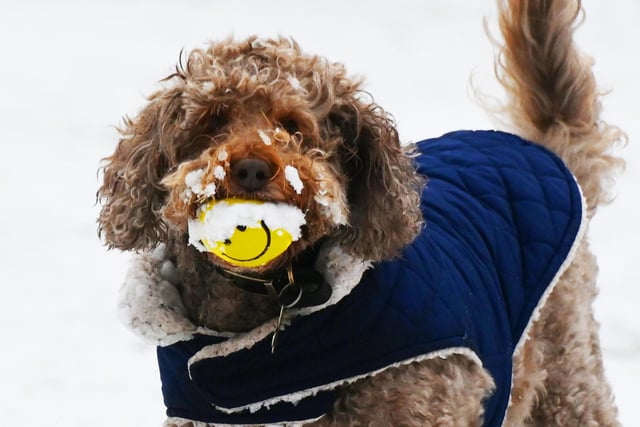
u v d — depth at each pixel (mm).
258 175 5605
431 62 29328
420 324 6477
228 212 5570
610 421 8742
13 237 15578
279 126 6223
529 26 9125
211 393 6367
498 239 7602
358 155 6645
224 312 6473
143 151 6547
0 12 33156
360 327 6332
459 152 8227
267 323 6297
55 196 17734
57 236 15766
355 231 6414
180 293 6605
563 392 8508
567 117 9172
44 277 13992
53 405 10531
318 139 6340
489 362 7031
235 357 6340
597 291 8875
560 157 8961
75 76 26531
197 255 6438
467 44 32031
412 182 6809
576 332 8477
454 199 7645
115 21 32781
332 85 6570
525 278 7629
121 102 24578
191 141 6328
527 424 8594
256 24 32750
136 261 6609
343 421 6465
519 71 9211
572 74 9133
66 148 20859
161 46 30078
